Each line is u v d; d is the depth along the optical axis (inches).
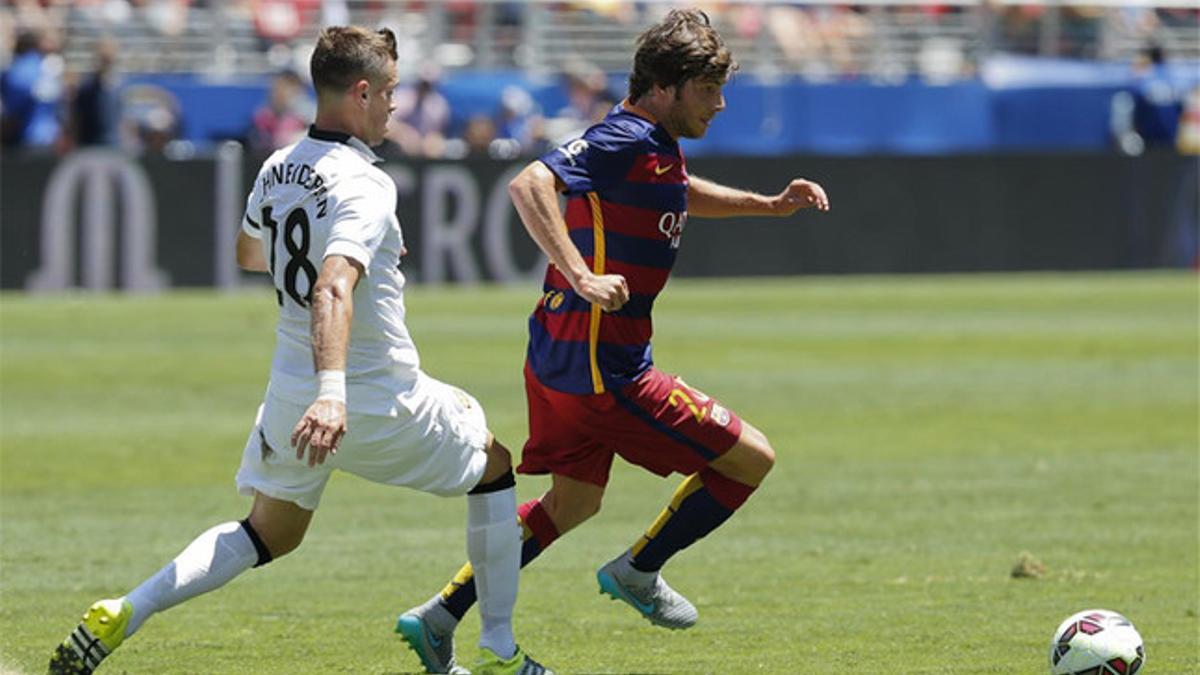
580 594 1122.0
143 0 3838.6
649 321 926.4
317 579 1154.0
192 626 1018.7
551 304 932.6
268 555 837.8
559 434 946.1
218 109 3730.3
